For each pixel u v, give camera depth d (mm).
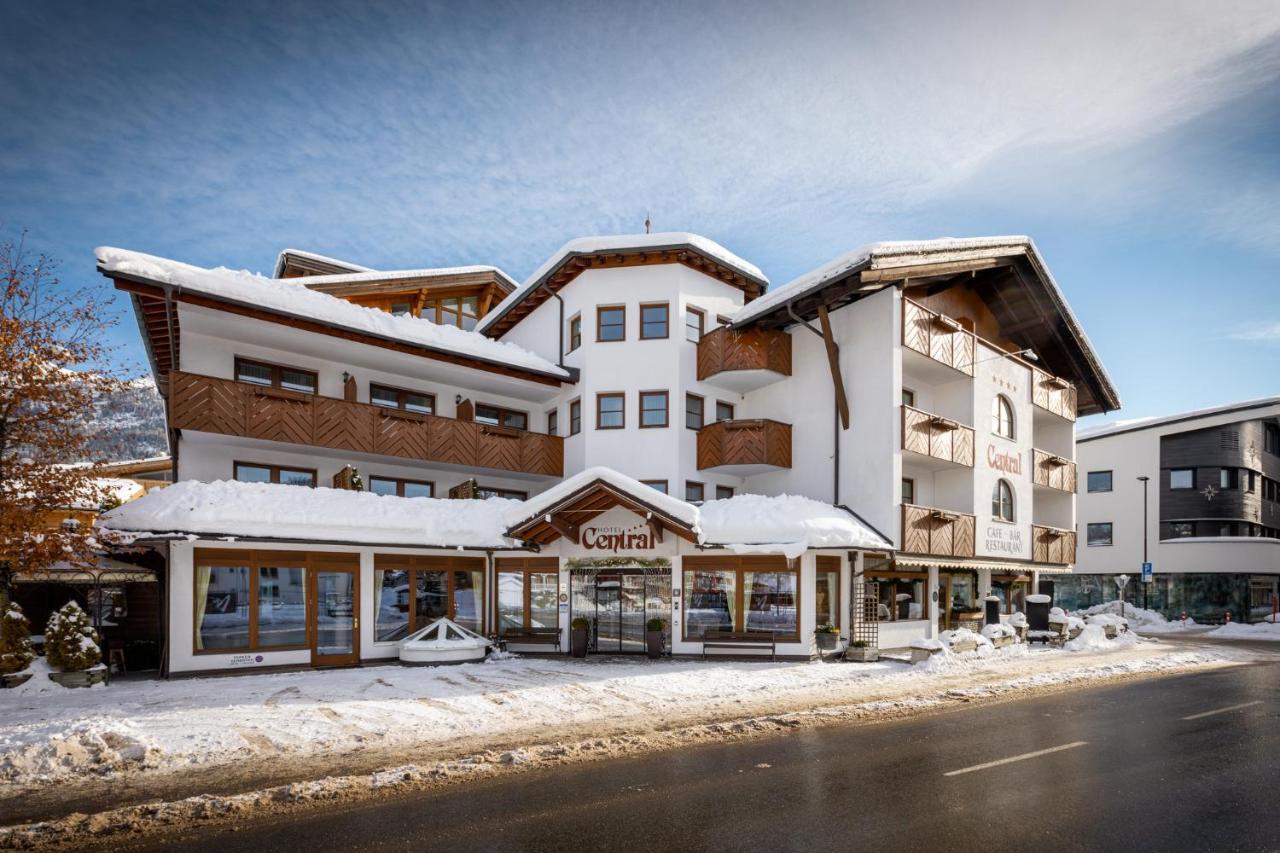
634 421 21828
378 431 19594
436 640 17516
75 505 15367
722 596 18578
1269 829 6605
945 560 20328
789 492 21781
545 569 19750
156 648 16641
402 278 27766
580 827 6617
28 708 11547
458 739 9898
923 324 19984
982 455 22031
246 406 17547
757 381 22547
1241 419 36281
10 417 14195
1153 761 8883
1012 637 20109
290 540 16156
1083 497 40875
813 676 15242
